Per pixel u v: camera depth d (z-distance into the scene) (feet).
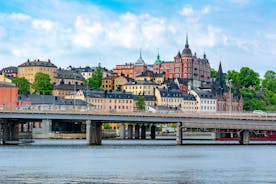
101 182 381.40
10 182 378.32
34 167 477.36
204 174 431.84
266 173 441.27
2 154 617.62
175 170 460.55
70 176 414.21
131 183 377.91
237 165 505.66
